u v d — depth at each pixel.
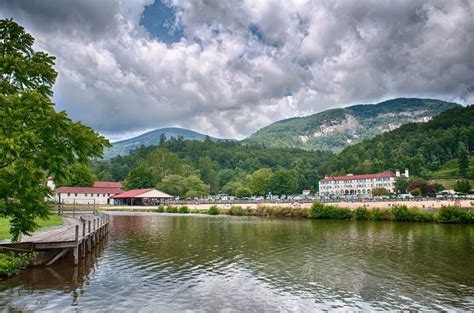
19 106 15.38
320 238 35.25
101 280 18.77
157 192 108.69
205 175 186.00
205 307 14.93
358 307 15.11
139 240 34.09
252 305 15.26
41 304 14.85
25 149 15.26
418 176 182.88
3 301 15.16
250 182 159.88
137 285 17.98
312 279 19.48
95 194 118.38
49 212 18.73
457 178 167.75
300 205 73.81
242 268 21.97
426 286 18.17
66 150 16.17
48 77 19.16
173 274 20.34
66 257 24.80
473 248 29.16
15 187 15.74
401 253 26.95
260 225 49.34
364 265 22.88
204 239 34.75
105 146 18.22
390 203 68.88
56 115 15.42
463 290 17.50
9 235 25.59
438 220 51.28
